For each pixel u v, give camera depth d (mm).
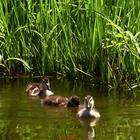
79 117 13539
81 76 17734
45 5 18031
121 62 16984
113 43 16844
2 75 18219
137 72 16781
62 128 12586
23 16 18375
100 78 17281
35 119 13328
